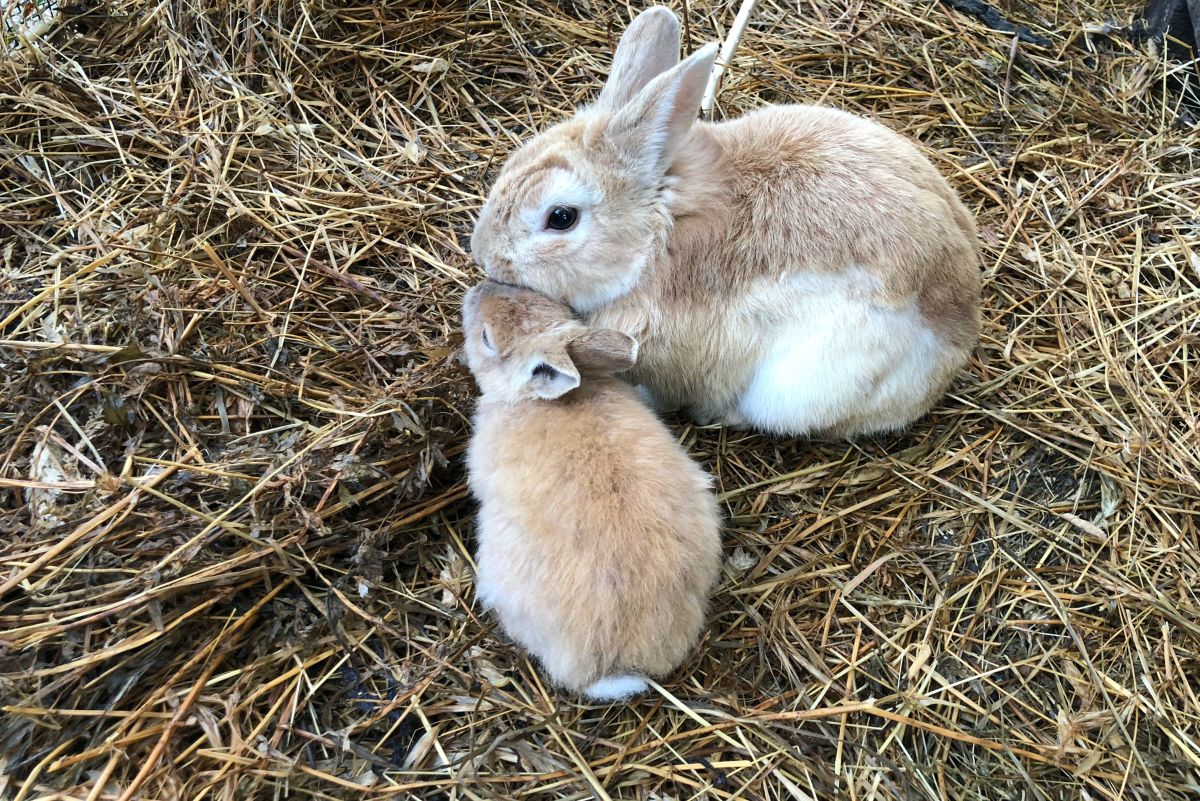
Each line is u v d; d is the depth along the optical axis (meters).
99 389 0.50
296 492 0.48
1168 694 0.47
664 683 0.47
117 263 0.57
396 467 0.50
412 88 0.73
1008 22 0.82
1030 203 0.69
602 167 0.48
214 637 0.45
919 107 0.76
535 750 0.44
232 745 0.42
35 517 0.46
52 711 0.41
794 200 0.50
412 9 0.76
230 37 0.69
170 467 0.47
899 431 0.57
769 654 0.48
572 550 0.43
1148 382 0.58
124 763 0.41
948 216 0.53
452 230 0.64
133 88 0.66
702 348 0.52
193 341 0.54
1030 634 0.50
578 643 0.43
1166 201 0.68
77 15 0.70
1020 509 0.54
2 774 0.39
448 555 0.51
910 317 0.51
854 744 0.45
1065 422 0.57
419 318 0.58
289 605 0.47
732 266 0.50
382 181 0.65
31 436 0.49
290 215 0.62
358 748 0.44
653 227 0.50
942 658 0.49
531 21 0.77
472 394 0.54
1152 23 0.81
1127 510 0.53
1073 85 0.78
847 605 0.50
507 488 0.46
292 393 0.53
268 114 0.67
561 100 0.74
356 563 0.48
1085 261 0.65
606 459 0.45
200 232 0.60
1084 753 0.45
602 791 0.43
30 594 0.43
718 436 0.57
